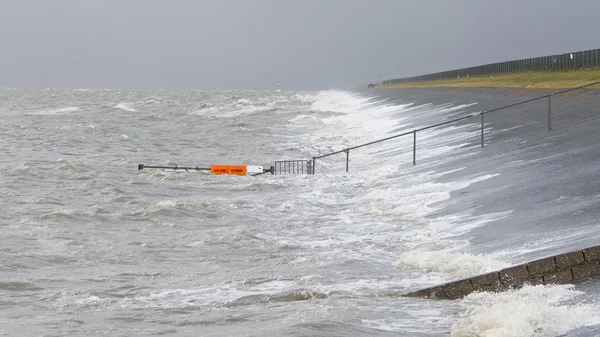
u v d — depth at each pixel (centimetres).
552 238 1920
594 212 2084
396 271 1973
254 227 2858
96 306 1753
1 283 2028
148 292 1886
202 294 1838
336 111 11906
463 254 1988
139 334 1494
